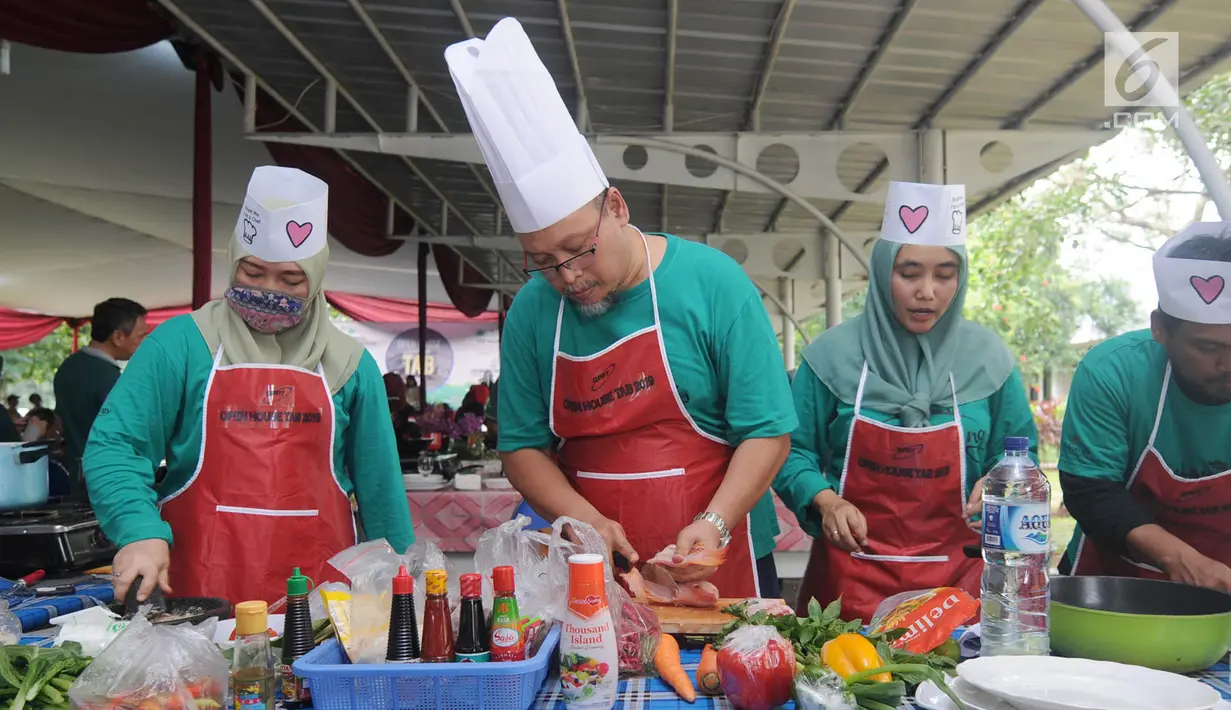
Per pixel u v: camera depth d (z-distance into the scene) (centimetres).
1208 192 232
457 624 140
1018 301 1575
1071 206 1309
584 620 131
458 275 1462
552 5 469
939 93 561
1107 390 226
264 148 733
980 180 594
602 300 197
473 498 417
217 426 222
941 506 242
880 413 246
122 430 214
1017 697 118
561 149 180
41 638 172
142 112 643
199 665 125
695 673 142
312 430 228
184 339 225
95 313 468
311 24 523
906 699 134
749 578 214
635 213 1018
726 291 203
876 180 783
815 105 613
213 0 491
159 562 191
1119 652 144
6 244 1090
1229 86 838
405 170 876
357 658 135
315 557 227
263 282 222
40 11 436
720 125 671
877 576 243
